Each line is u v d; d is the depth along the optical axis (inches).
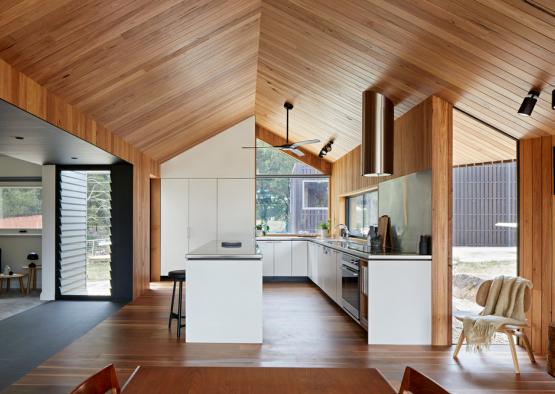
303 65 202.5
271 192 373.7
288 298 279.6
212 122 301.4
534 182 171.0
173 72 183.5
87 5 113.7
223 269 181.6
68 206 279.9
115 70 155.9
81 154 225.9
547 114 147.4
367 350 171.6
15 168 318.0
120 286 269.4
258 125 366.9
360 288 195.0
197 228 342.6
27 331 197.0
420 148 187.2
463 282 276.5
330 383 62.4
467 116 179.6
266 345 177.9
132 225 269.3
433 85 164.6
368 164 192.4
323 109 252.1
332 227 365.7
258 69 238.4
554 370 144.9
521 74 128.7
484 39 121.3
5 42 112.8
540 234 169.0
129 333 193.6
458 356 164.7
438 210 176.6
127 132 235.8
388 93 191.0
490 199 321.4
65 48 127.5
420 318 179.5
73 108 169.3
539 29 106.1
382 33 143.6
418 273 179.6
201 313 180.9
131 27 134.0
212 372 66.7
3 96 119.6
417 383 61.6
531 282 165.2
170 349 170.9
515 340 181.5
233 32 175.9
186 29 153.2
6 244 319.3
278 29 177.6
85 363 154.4
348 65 179.9
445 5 114.4
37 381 137.2
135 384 61.4
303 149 369.1
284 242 351.9
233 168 343.9
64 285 276.8
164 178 342.6
